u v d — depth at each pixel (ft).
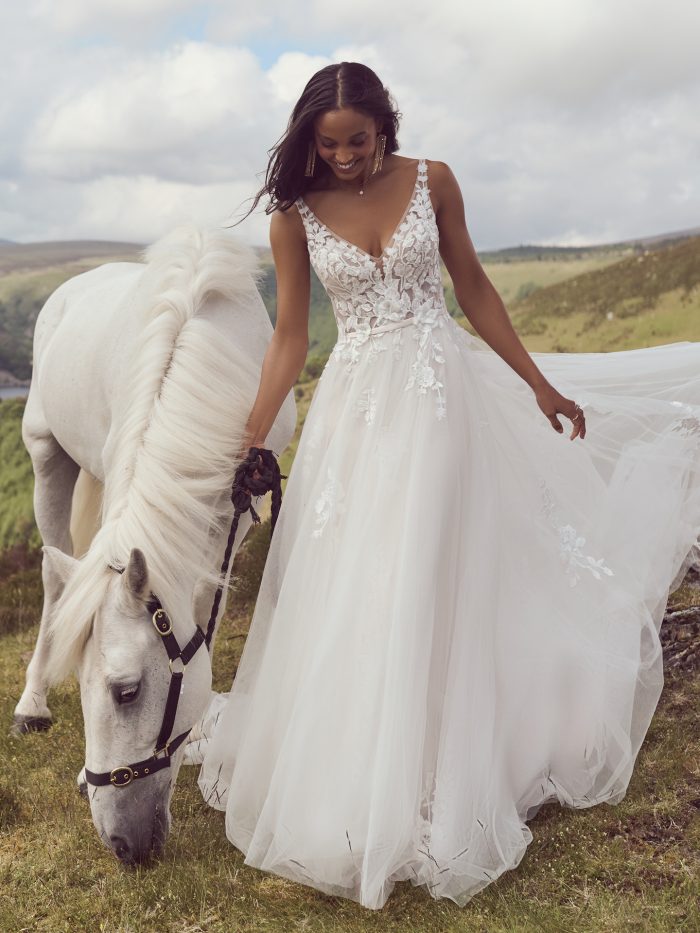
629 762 8.16
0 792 9.51
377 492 7.75
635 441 9.86
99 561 7.11
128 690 6.79
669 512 9.36
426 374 7.86
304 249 8.29
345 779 7.33
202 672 7.54
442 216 8.03
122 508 7.47
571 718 8.30
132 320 9.55
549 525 8.58
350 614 7.55
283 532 8.49
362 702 7.37
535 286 139.85
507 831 7.52
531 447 9.09
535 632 8.25
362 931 6.87
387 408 7.97
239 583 16.20
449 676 7.57
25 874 8.13
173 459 7.59
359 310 8.08
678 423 9.89
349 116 7.25
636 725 8.52
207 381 8.04
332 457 8.06
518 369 8.61
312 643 7.84
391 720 7.15
